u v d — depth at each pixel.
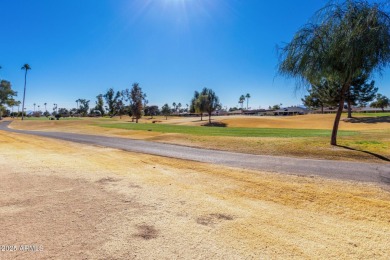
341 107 12.86
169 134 22.69
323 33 11.94
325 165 9.32
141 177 7.97
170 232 4.24
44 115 155.50
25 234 4.12
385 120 46.31
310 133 22.53
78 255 3.54
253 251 3.67
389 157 10.27
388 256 3.56
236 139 16.94
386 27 10.57
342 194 6.13
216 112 123.38
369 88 47.12
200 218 4.83
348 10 11.21
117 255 3.55
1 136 24.70
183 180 7.61
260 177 7.84
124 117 111.75
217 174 8.33
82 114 137.12
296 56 12.63
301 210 5.23
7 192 6.29
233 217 4.89
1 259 3.42
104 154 12.73
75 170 8.90
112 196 6.06
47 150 14.27
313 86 13.85
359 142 13.27
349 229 4.38
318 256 3.56
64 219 4.71
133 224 4.53
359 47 10.58
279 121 60.19
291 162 10.02
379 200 5.71
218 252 3.64
